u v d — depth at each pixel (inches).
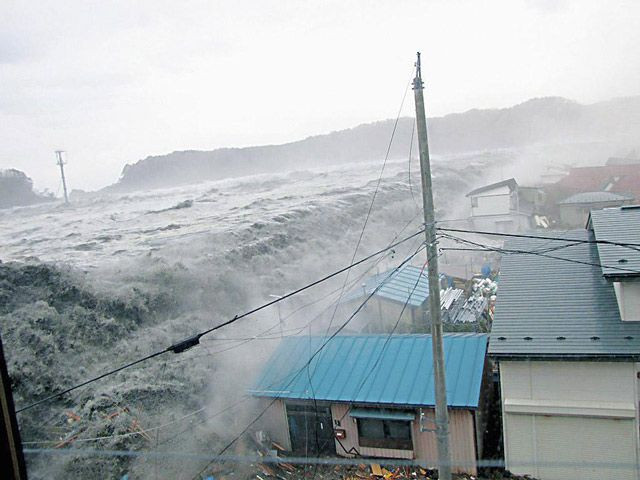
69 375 465.4
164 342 550.0
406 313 585.0
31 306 525.7
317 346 444.1
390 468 366.0
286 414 400.8
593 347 318.7
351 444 383.6
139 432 398.3
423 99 269.3
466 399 350.3
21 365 445.1
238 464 378.0
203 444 397.1
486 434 397.4
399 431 372.2
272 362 438.3
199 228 954.1
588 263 399.2
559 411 328.2
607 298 367.6
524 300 384.2
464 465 347.9
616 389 321.4
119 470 365.1
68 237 895.1
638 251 343.6
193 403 459.5
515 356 323.6
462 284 725.9
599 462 329.1
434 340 265.6
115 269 655.1
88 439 374.6
